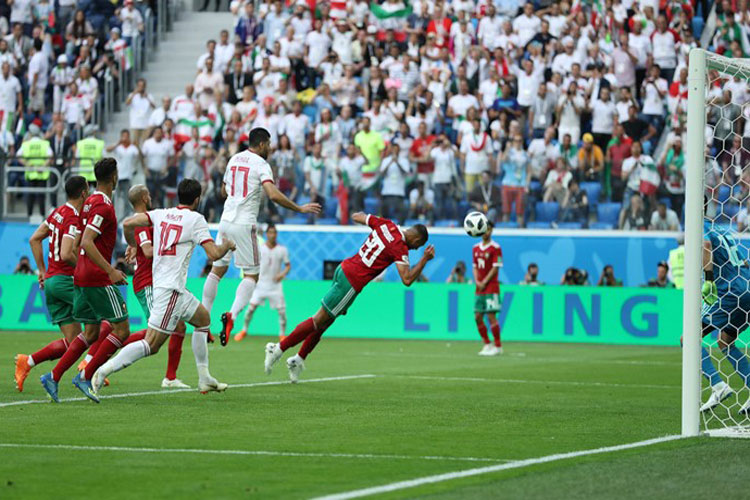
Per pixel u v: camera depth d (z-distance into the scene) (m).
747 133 52.81
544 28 61.38
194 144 59.31
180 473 15.53
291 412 23.02
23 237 58.16
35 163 58.31
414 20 65.25
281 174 56.44
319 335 29.14
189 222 24.16
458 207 55.88
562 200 55.38
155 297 24.08
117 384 28.48
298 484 14.75
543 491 14.32
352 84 62.06
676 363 40.00
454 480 15.08
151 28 69.69
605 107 57.75
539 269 55.62
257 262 29.48
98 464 16.17
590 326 53.16
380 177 55.88
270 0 65.88
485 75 61.38
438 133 59.44
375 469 16.02
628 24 62.28
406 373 34.16
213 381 25.94
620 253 54.94
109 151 56.69
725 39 62.41
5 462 16.23
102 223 23.88
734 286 24.11
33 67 65.38
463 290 54.22
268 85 62.38
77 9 69.12
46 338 47.97
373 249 27.98
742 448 18.69
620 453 17.83
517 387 29.92
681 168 54.91
